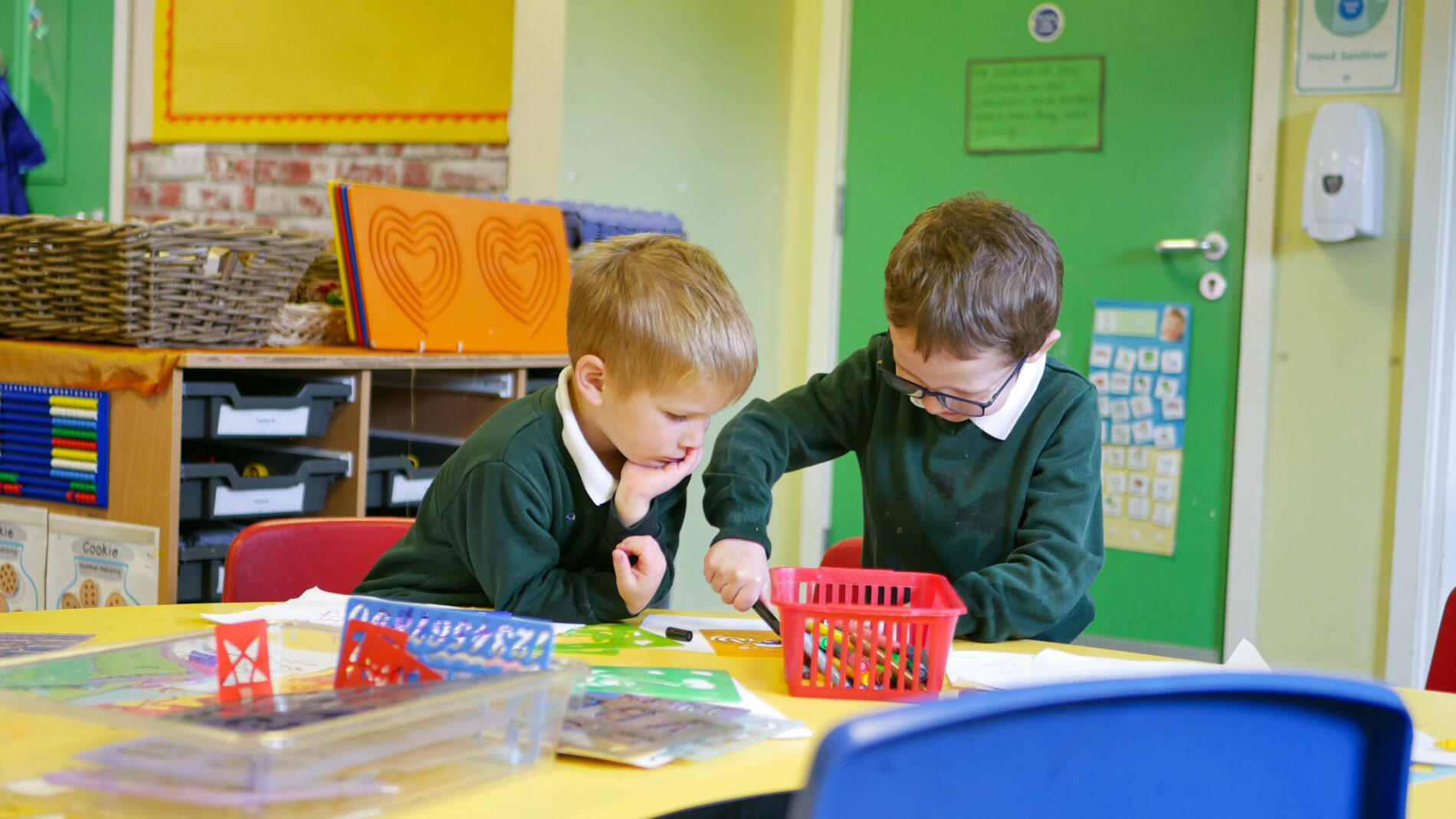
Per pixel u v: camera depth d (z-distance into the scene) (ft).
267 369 7.21
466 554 4.27
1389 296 9.25
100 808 2.18
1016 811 1.80
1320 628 9.56
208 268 6.44
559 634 3.89
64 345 6.55
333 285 8.36
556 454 4.21
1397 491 9.23
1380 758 1.99
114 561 6.38
